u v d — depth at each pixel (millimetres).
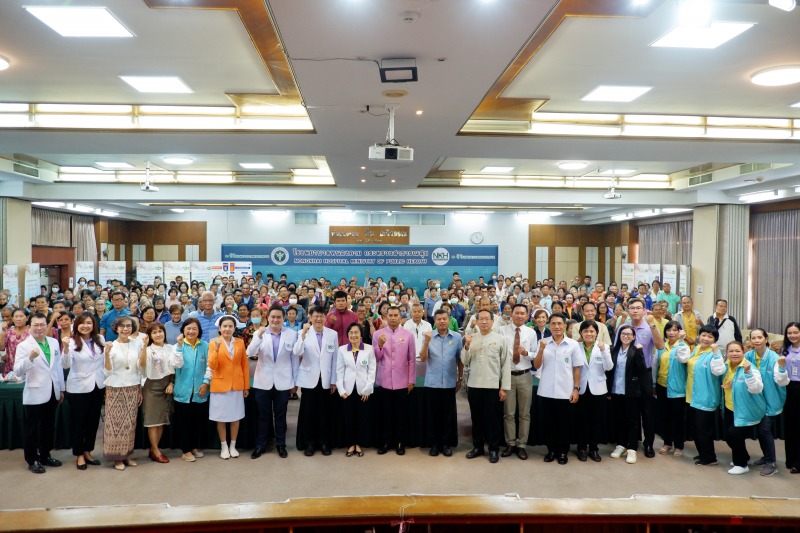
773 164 9344
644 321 5793
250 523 3395
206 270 16125
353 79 4645
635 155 8047
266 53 4500
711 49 4613
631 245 18625
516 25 3545
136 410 5242
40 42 4484
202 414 5719
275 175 11961
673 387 5535
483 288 12898
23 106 6383
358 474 5066
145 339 5316
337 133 6676
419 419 5848
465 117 5918
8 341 6137
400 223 19406
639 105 6371
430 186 12336
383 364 5656
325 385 5562
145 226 19125
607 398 5949
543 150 7711
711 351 5312
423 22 3508
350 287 12656
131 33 4312
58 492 4617
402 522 3455
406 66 4152
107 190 12195
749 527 3730
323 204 14211
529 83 5586
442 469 5195
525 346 5645
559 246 19875
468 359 5508
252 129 6602
